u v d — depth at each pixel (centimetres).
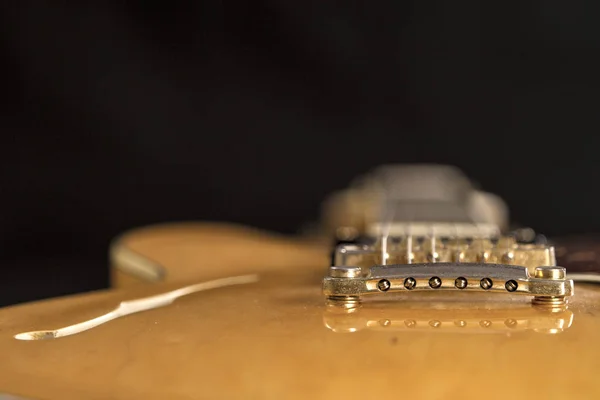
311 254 88
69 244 179
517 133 177
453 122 179
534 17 175
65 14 174
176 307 52
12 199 175
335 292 50
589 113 175
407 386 40
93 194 179
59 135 177
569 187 176
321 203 183
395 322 47
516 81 177
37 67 174
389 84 180
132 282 82
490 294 53
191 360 43
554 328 46
